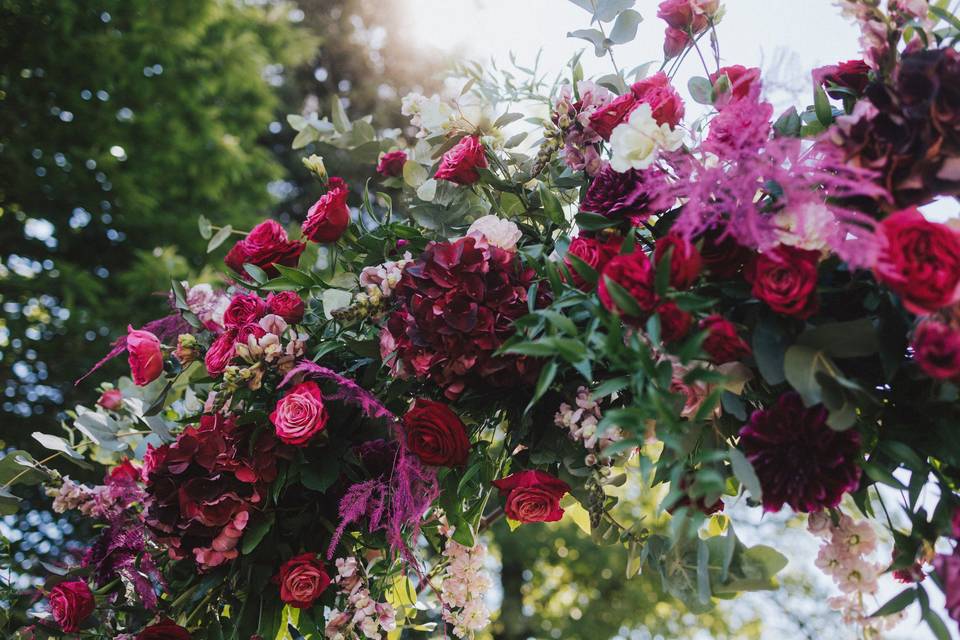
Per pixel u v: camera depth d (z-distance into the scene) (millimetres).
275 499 1253
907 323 968
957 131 932
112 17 6137
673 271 1015
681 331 1004
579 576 7727
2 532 1612
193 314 1523
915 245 890
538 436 1241
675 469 959
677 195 1063
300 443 1211
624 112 1280
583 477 1263
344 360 1380
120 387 1790
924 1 1032
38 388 5355
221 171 6559
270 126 8789
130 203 5996
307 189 8492
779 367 991
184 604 1374
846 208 991
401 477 1206
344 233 1494
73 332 5359
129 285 5277
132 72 6012
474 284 1166
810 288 967
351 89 9680
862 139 958
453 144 1485
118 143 6102
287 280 1403
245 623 1293
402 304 1256
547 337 1025
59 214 5941
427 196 1442
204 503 1237
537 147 1540
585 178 1355
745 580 1054
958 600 894
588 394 1147
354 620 1249
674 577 1129
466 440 1204
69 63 5871
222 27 6855
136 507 1549
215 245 1743
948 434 999
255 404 1348
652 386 976
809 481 998
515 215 1434
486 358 1158
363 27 9852
